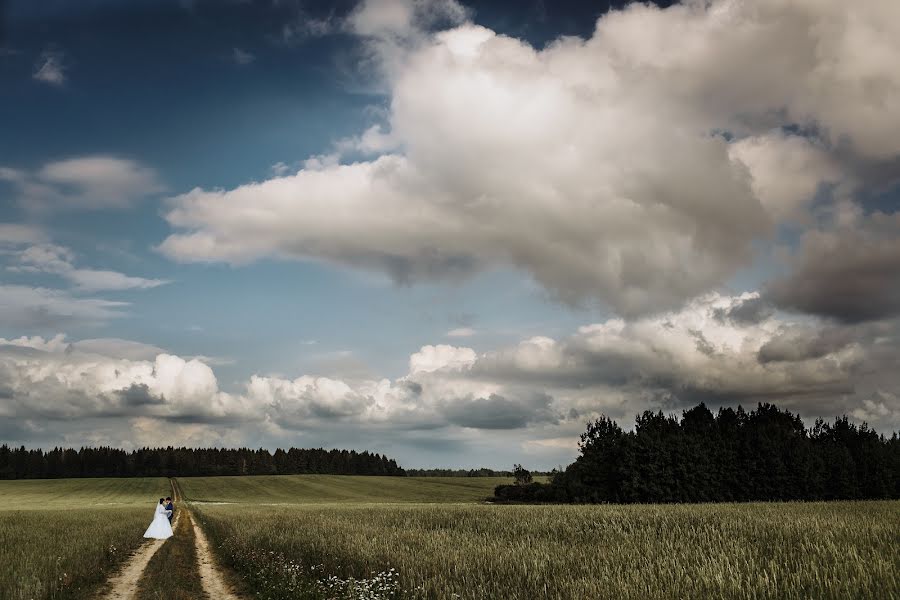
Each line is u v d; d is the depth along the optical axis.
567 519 32.09
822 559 15.19
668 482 80.00
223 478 182.25
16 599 15.20
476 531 28.12
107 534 30.62
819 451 88.44
